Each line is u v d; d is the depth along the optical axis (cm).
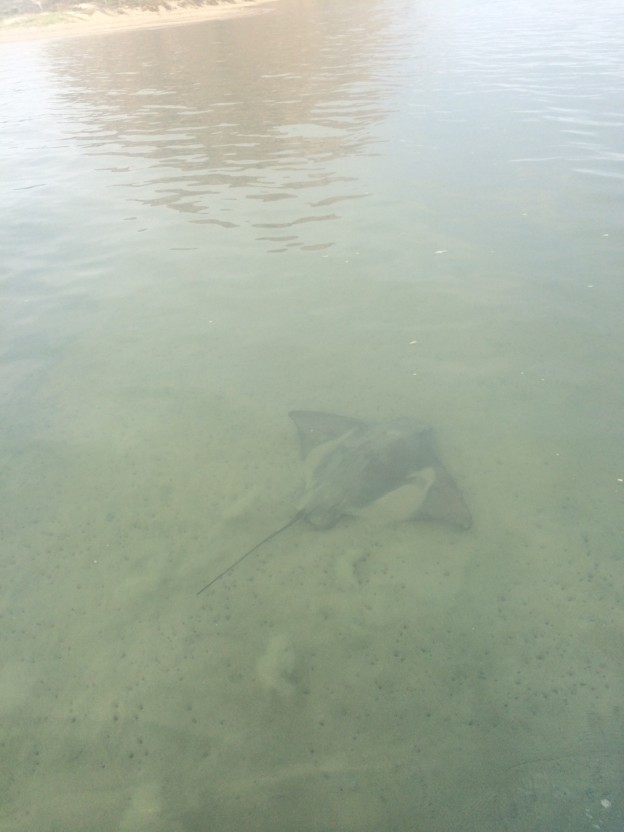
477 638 177
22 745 160
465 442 239
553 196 406
